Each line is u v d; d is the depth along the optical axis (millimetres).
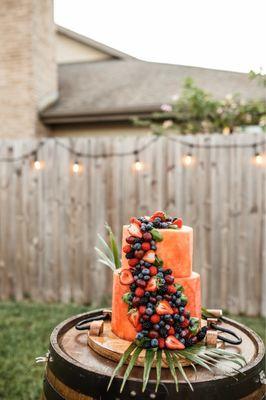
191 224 4277
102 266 4543
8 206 4793
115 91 7742
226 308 4254
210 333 1526
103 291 4562
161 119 6590
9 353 3414
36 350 3441
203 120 5285
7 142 4715
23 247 4793
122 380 1293
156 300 1433
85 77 9078
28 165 4684
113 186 4449
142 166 4344
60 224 4652
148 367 1292
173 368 1288
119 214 4449
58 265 4699
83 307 4449
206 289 4289
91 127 7152
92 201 4523
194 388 1271
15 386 2957
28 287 4812
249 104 5074
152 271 1438
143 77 8562
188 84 5270
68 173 4566
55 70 7547
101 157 4453
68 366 1383
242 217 4156
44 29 7020
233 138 4113
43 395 1549
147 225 1503
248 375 1359
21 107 6676
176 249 1518
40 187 4672
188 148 4223
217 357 1473
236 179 4141
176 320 1441
